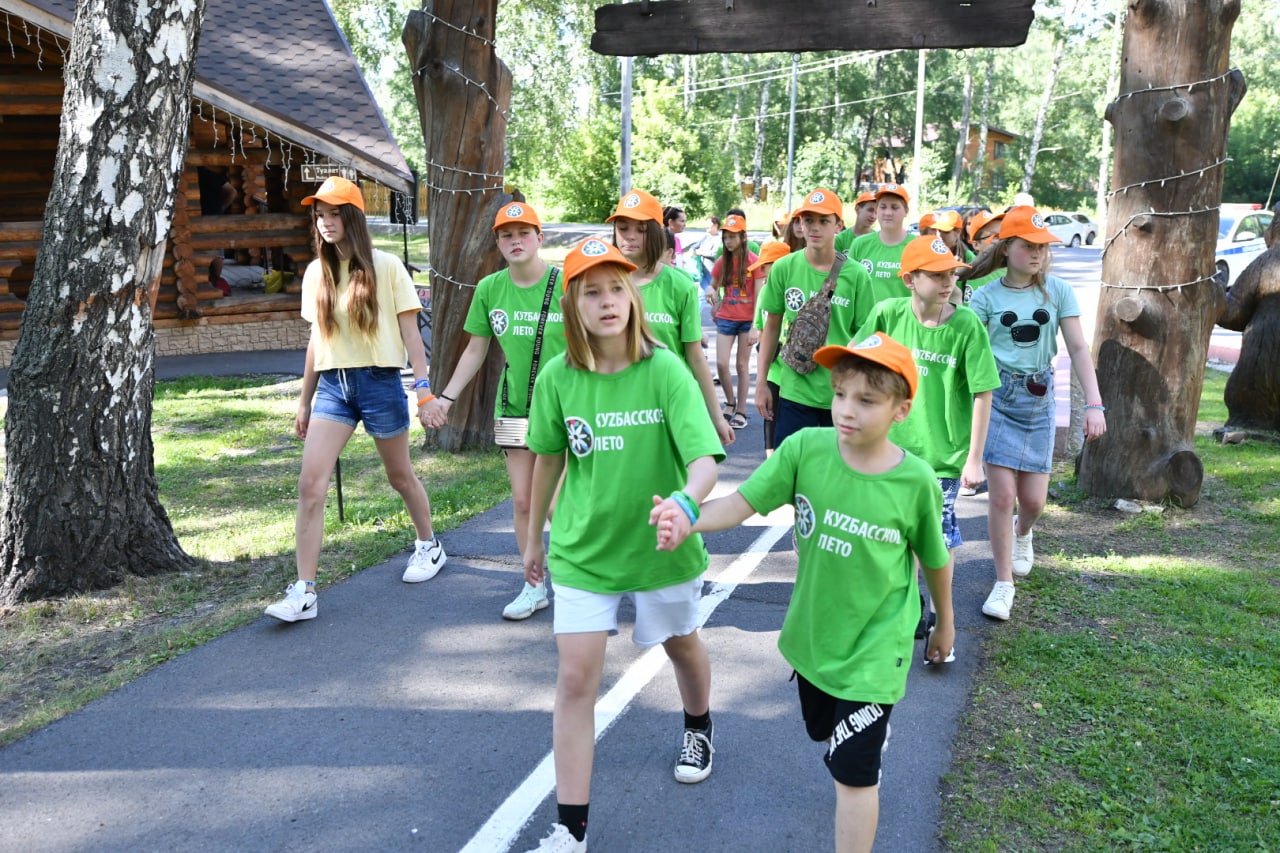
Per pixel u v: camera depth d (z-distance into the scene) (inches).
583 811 117.0
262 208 552.1
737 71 2410.2
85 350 197.0
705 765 138.8
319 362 192.4
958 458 178.2
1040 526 254.4
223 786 137.3
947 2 279.6
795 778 139.8
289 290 562.9
